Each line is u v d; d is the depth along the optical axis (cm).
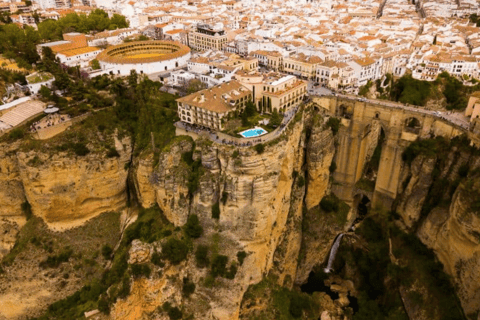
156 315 10088
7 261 10906
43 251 11062
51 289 10675
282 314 11050
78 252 11231
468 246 9819
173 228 11050
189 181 10781
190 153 11138
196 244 10762
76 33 19500
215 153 10538
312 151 12706
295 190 12519
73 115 11956
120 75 15762
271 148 10338
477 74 16375
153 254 10131
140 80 14288
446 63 16525
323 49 17250
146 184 11669
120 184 12088
